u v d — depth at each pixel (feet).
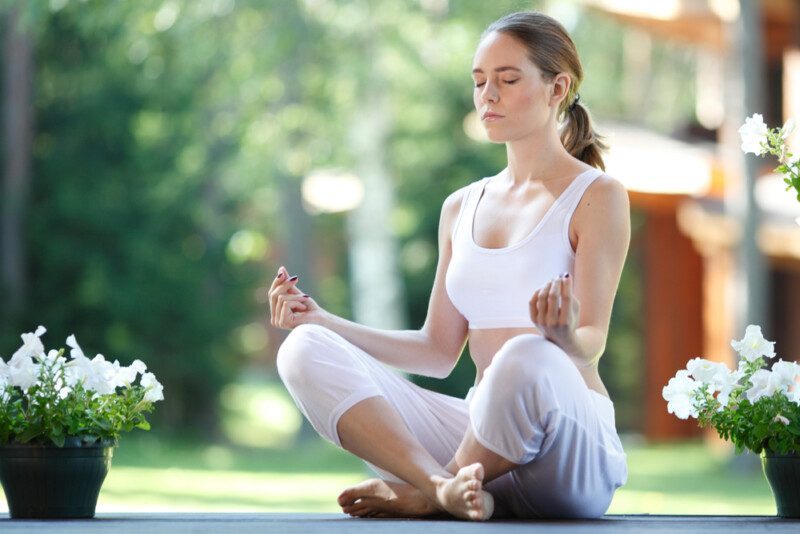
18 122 62.34
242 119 64.80
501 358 10.80
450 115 72.38
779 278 63.62
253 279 68.74
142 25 58.44
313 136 64.90
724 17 52.60
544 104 12.11
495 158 73.15
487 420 10.87
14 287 62.69
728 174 52.13
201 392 67.26
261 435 72.79
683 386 12.55
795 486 12.13
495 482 11.52
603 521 11.41
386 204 63.36
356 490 11.64
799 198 12.84
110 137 64.08
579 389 10.91
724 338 57.77
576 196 11.91
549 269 11.85
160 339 65.62
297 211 71.00
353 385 11.31
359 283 63.98
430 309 12.94
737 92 51.85
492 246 12.21
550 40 12.10
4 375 11.92
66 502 11.66
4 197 62.69
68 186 63.62
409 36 60.08
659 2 54.34
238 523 10.68
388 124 65.00
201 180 66.69
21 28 56.75
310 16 58.80
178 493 38.34
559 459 11.04
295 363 11.39
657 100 90.68
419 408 11.94
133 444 60.59
